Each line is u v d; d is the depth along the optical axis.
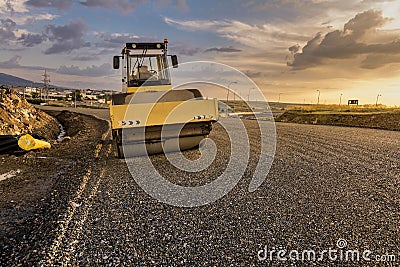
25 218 5.03
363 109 34.41
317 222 4.32
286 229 4.11
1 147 10.95
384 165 7.84
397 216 4.49
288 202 5.15
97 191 6.03
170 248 3.66
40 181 7.51
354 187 5.95
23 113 25.02
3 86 29.03
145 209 4.96
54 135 25.36
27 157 10.55
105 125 24.34
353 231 4.02
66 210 4.96
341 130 18.14
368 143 12.01
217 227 4.21
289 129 18.62
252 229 4.13
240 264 3.30
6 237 4.28
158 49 10.71
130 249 3.65
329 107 39.06
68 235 4.04
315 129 18.91
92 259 3.45
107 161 8.95
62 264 3.36
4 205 5.76
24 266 3.38
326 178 6.64
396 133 16.16
